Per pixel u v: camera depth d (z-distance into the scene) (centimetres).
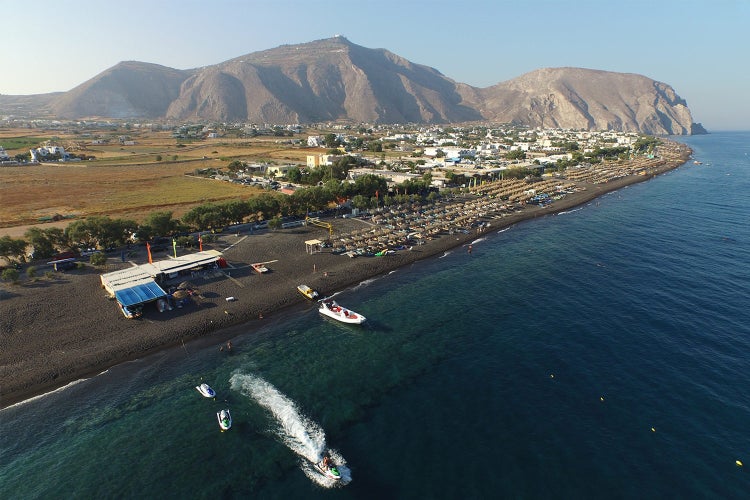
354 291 8331
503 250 10825
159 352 6138
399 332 6681
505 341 6312
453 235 12006
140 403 5066
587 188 19225
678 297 7656
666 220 13562
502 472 3959
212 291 7956
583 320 6881
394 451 4244
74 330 6481
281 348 6259
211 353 6131
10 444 4444
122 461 4191
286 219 13125
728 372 5409
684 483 3819
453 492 3750
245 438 4475
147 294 7231
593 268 9300
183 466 4119
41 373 5522
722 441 4294
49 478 4006
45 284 7925
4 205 14400
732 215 14100
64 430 4634
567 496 3697
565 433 4434
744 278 8488
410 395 5119
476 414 4753
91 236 9669
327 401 5047
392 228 12162
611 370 5512
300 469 4059
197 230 11469
